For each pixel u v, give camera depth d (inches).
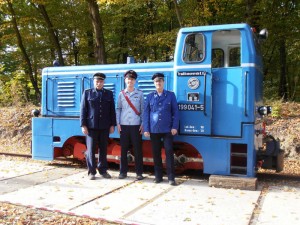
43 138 343.3
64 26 743.7
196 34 272.4
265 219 191.0
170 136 270.7
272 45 741.9
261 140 294.2
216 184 257.9
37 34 768.3
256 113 271.0
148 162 304.2
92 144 285.3
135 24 813.9
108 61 871.7
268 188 258.8
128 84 285.1
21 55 791.7
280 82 745.6
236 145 271.6
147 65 310.3
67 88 342.6
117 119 289.0
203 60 268.8
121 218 191.2
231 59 270.8
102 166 289.7
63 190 248.2
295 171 330.3
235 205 215.2
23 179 280.8
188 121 273.9
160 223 184.2
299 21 606.2
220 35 271.4
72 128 329.1
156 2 697.0
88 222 186.5
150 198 229.9
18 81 712.4
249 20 581.3
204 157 270.5
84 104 285.3
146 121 274.7
